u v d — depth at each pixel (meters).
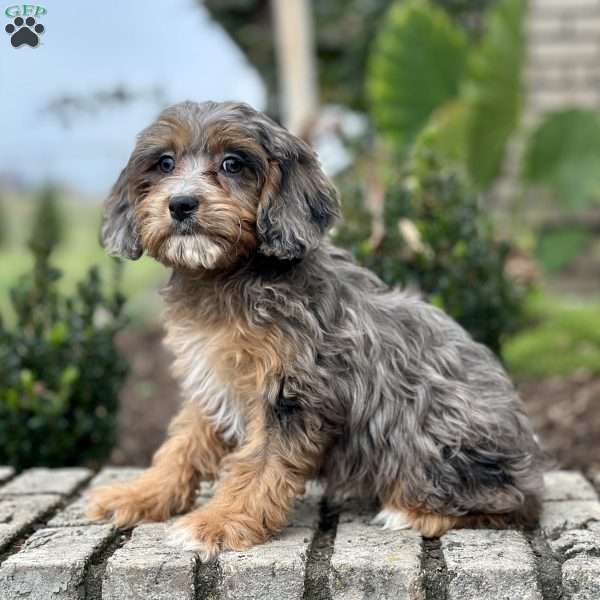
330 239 1.00
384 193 1.13
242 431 0.75
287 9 2.02
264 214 0.72
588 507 0.80
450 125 1.83
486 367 0.79
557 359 1.44
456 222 1.07
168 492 0.78
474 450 0.74
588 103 2.26
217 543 0.69
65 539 0.73
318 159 0.77
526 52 1.97
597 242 2.26
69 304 1.08
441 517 0.74
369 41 2.77
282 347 0.70
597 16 2.24
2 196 4.00
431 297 1.03
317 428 0.71
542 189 2.22
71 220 3.79
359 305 0.75
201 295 0.74
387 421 0.74
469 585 0.66
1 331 1.05
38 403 1.02
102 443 1.07
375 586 0.66
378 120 2.05
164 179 0.75
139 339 1.93
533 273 1.65
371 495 0.78
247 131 0.73
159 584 0.67
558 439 1.16
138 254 0.79
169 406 1.46
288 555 0.68
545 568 0.68
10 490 0.87
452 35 2.02
